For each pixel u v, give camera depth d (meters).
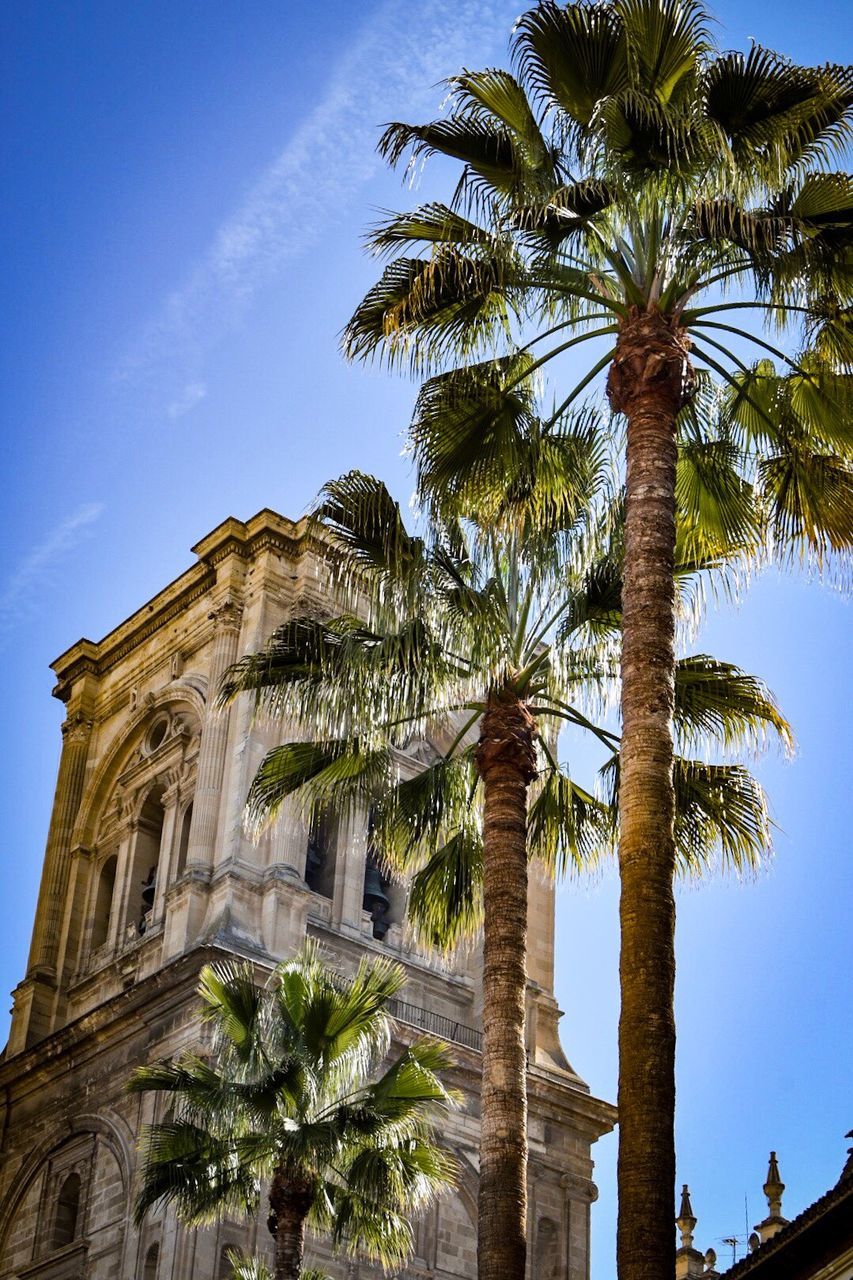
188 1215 44.03
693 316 32.19
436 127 33.03
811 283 31.91
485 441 34.47
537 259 32.44
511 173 32.75
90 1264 61.28
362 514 37.28
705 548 35.59
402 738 42.28
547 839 39.41
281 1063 44.00
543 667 37.66
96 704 76.62
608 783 38.25
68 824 74.56
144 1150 59.59
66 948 72.19
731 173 30.55
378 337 34.44
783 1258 33.91
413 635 35.72
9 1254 65.12
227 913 62.75
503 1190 31.73
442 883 39.31
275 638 39.06
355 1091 44.88
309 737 66.94
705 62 31.88
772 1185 50.84
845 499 33.62
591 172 31.25
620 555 36.72
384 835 39.47
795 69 31.36
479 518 35.16
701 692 36.91
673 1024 26.78
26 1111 67.12
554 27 31.88
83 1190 63.44
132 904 70.94
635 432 30.61
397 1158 43.69
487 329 34.25
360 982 45.44
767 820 36.59
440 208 34.19
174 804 70.19
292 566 70.31
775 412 34.88
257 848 64.75
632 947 27.09
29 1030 70.44
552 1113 67.31
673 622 29.39
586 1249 65.94
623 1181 25.98
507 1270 31.22
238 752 66.69
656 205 31.30
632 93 30.08
